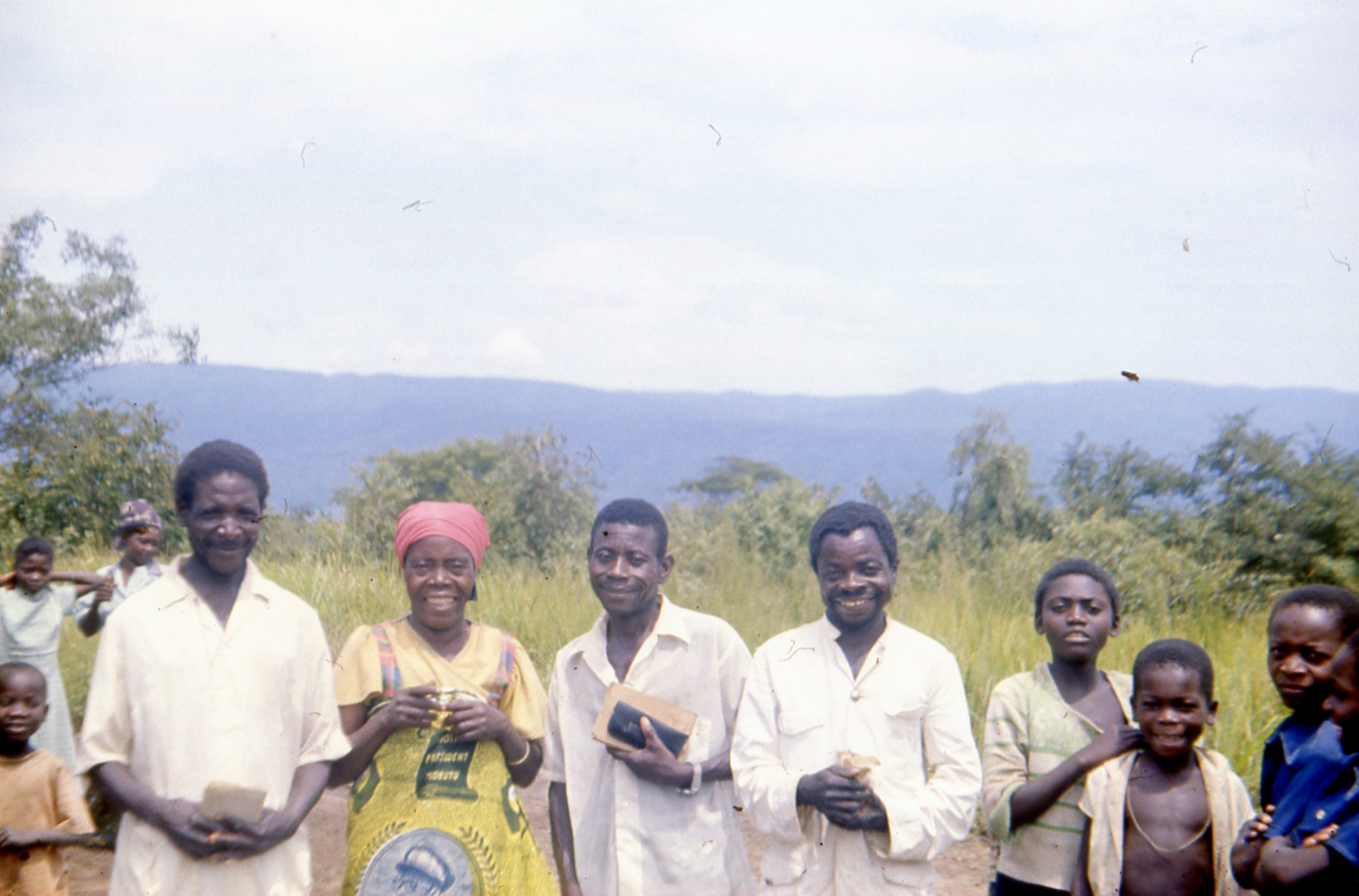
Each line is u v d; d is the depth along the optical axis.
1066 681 4.16
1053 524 13.12
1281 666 3.63
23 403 11.10
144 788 3.46
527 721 4.02
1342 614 3.59
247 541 3.65
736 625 10.31
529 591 9.91
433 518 3.91
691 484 21.05
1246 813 3.71
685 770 3.87
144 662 3.50
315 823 5.80
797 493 14.04
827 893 3.70
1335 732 3.34
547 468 13.32
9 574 5.91
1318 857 3.08
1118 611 4.21
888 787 3.67
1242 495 12.92
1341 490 12.62
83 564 9.43
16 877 4.32
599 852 3.98
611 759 4.02
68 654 7.66
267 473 3.79
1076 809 3.92
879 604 3.87
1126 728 3.88
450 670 3.91
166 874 3.44
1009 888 4.06
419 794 3.73
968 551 13.02
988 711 4.23
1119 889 3.75
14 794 4.34
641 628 4.11
